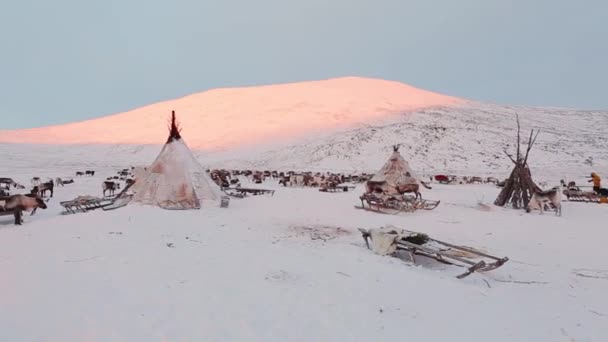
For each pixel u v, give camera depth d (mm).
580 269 7602
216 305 5043
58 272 6219
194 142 59469
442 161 41562
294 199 18250
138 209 12656
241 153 51156
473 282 6715
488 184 30406
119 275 6113
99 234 8969
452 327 4742
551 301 5895
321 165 42719
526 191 16297
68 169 44281
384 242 8117
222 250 7930
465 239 10078
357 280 6293
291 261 7246
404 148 45125
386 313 5023
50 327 4332
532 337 4617
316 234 10266
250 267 6738
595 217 13930
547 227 11844
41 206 11305
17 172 39719
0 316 4598
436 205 15578
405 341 4285
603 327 5000
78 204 13531
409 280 6461
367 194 15734
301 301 5285
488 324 4910
